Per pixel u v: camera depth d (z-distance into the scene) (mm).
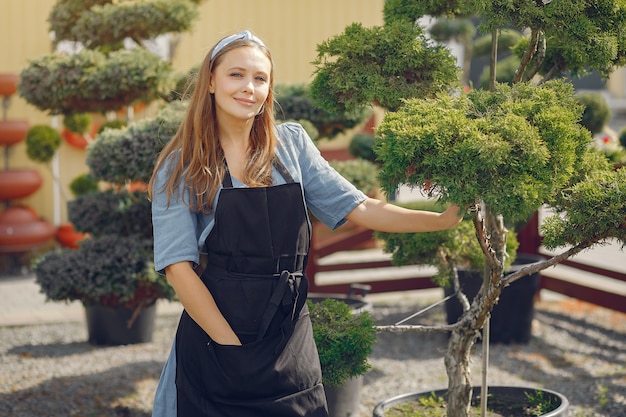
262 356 2424
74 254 5223
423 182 2494
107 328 5695
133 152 4684
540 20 2826
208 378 2451
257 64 2492
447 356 3250
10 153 8539
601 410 4398
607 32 2898
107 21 5352
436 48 3086
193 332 2492
